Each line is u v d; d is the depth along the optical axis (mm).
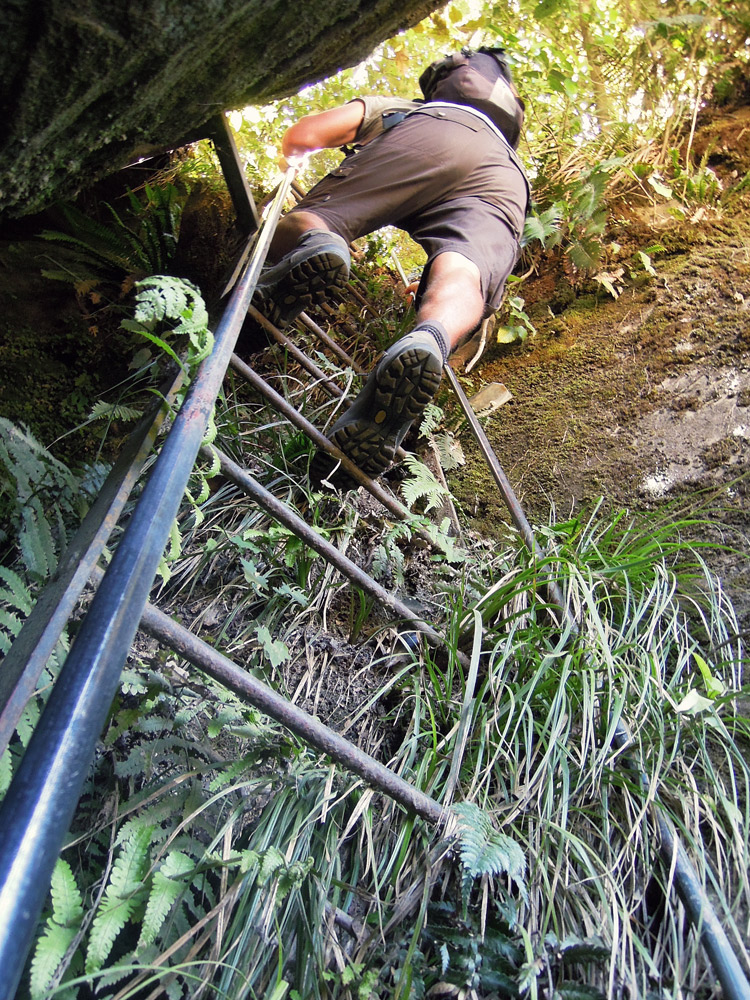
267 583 1824
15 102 1118
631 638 1690
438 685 1590
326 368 2488
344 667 1712
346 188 2184
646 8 3094
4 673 928
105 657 733
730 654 1684
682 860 1273
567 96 3129
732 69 3240
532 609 1645
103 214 2691
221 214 2703
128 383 2395
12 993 509
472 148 2195
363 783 1325
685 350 2406
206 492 1400
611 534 1952
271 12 1354
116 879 1019
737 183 2955
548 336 2709
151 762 1259
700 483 2070
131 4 1015
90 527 1158
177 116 1566
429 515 2213
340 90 3334
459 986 1107
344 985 1096
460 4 3252
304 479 2064
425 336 1791
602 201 2904
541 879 1268
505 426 2467
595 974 1184
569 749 1450
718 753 1506
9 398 2307
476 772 1378
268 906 1121
